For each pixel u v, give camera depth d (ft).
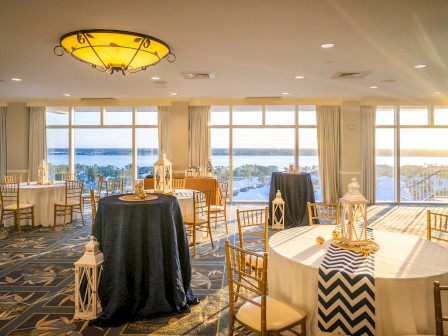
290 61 16.34
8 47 14.20
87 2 9.93
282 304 7.59
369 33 12.49
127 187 32.07
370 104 28.94
